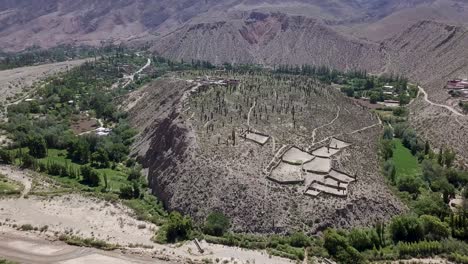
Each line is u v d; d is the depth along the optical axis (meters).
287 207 128.88
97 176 165.62
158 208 144.12
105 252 121.44
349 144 171.00
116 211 145.38
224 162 146.88
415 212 135.12
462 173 160.00
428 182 158.62
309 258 115.94
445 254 118.81
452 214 131.75
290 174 141.25
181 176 147.62
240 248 121.06
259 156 150.62
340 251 116.25
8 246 124.19
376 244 121.06
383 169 163.75
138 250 122.00
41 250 122.62
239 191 134.88
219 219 127.88
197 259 116.69
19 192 157.62
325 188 136.12
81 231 132.62
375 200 134.62
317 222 125.06
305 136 169.62
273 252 118.06
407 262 115.69
